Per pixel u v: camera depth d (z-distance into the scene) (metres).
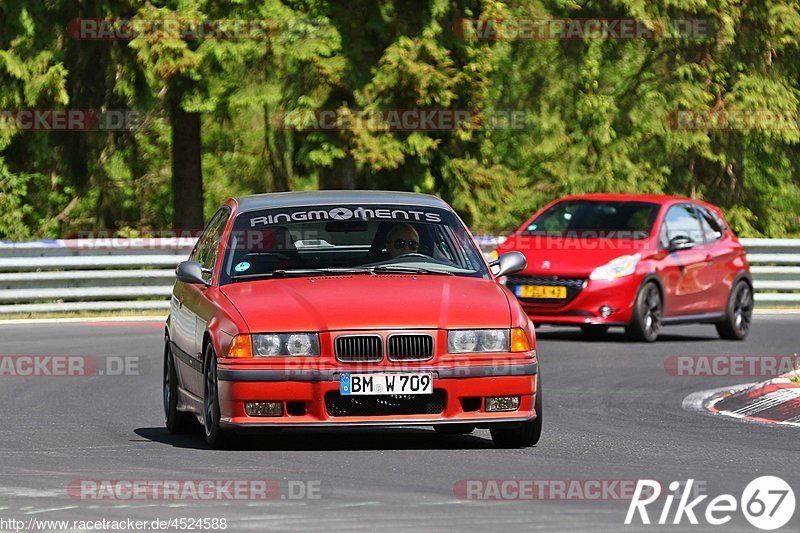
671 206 62.00
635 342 58.78
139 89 86.50
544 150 104.62
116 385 44.28
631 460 29.48
